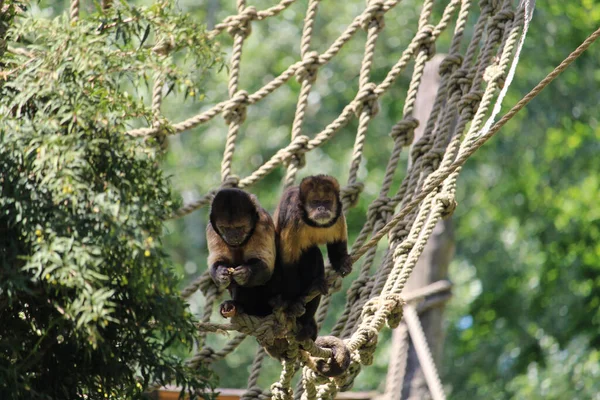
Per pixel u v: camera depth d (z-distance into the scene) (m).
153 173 9.44
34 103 9.50
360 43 32.44
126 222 8.79
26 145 8.92
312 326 11.05
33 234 8.65
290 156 14.47
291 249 10.98
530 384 30.09
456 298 35.09
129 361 9.40
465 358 32.31
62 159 8.77
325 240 11.14
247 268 10.38
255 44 32.44
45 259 8.45
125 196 9.03
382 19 15.01
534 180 32.59
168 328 9.09
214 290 13.41
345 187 13.95
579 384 28.70
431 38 14.69
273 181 32.56
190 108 31.62
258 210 10.69
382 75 32.75
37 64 9.48
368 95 14.55
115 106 9.51
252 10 15.14
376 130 32.81
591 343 29.80
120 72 9.80
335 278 11.23
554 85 31.27
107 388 9.48
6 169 8.89
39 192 8.82
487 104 12.88
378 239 11.36
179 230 32.34
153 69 9.82
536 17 31.20
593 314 30.27
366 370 32.38
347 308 13.22
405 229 13.10
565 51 31.47
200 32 10.51
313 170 31.84
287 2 15.22
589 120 31.78
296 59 32.72
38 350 9.25
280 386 11.34
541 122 31.33
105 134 9.20
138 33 10.42
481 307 32.84
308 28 15.14
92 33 9.86
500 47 13.81
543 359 31.09
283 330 10.52
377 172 32.84
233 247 10.55
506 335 31.88
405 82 32.97
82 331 8.65
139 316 9.12
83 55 9.34
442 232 20.06
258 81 32.62
